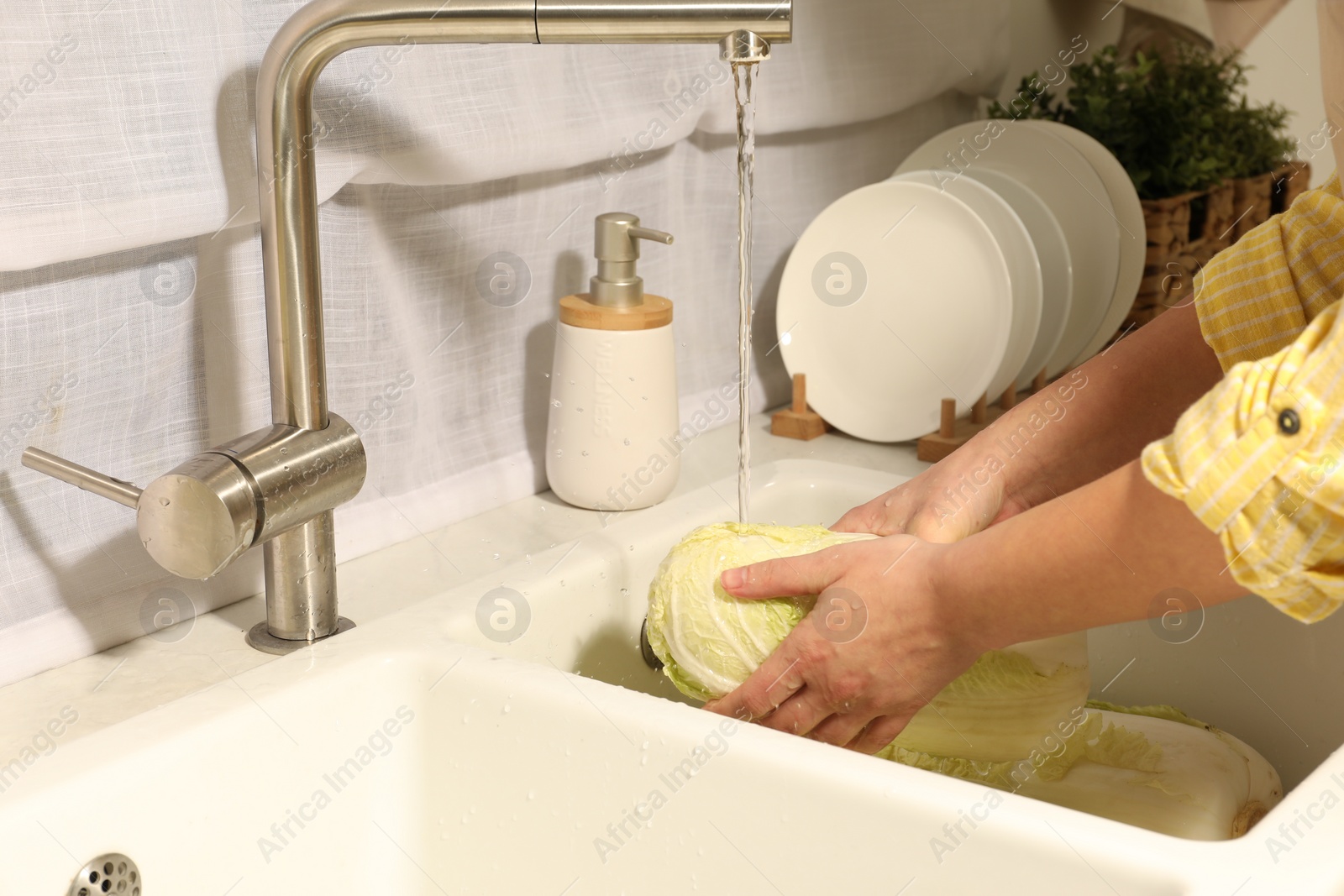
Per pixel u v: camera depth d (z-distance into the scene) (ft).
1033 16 5.12
